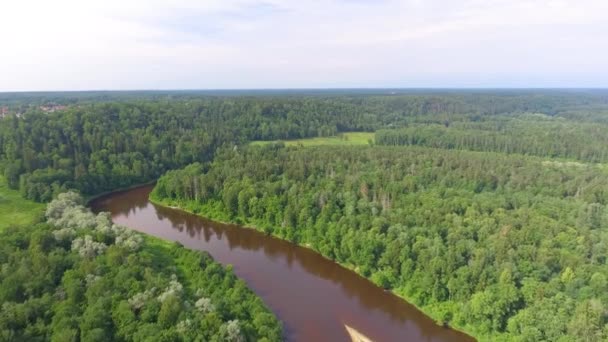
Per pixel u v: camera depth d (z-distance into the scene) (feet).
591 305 224.74
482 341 249.55
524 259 282.15
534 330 227.40
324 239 371.15
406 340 259.19
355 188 431.84
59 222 331.57
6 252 264.93
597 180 453.99
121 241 307.17
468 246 299.79
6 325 201.57
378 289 315.58
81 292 234.79
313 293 311.68
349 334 263.70
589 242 302.66
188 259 312.50
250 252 385.70
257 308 256.11
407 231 331.16
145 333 204.95
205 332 213.25
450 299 279.08
